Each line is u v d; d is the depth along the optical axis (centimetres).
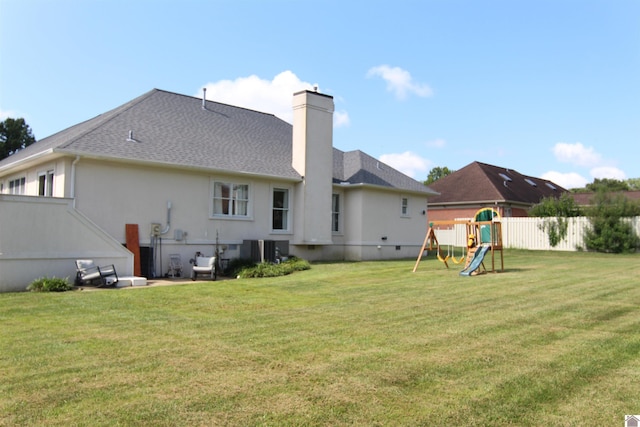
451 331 695
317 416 407
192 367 534
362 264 1838
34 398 443
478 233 1541
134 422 394
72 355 579
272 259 1714
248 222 1816
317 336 671
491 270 1521
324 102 2011
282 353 588
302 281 1284
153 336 677
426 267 1669
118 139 1556
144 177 1548
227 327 733
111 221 1473
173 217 1611
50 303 957
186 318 805
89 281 1256
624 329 704
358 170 2305
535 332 687
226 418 402
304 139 1942
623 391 463
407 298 988
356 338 659
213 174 1717
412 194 2438
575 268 1573
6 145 4162
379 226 2244
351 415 410
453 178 3828
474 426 392
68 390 462
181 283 1380
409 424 394
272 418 403
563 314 810
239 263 1655
